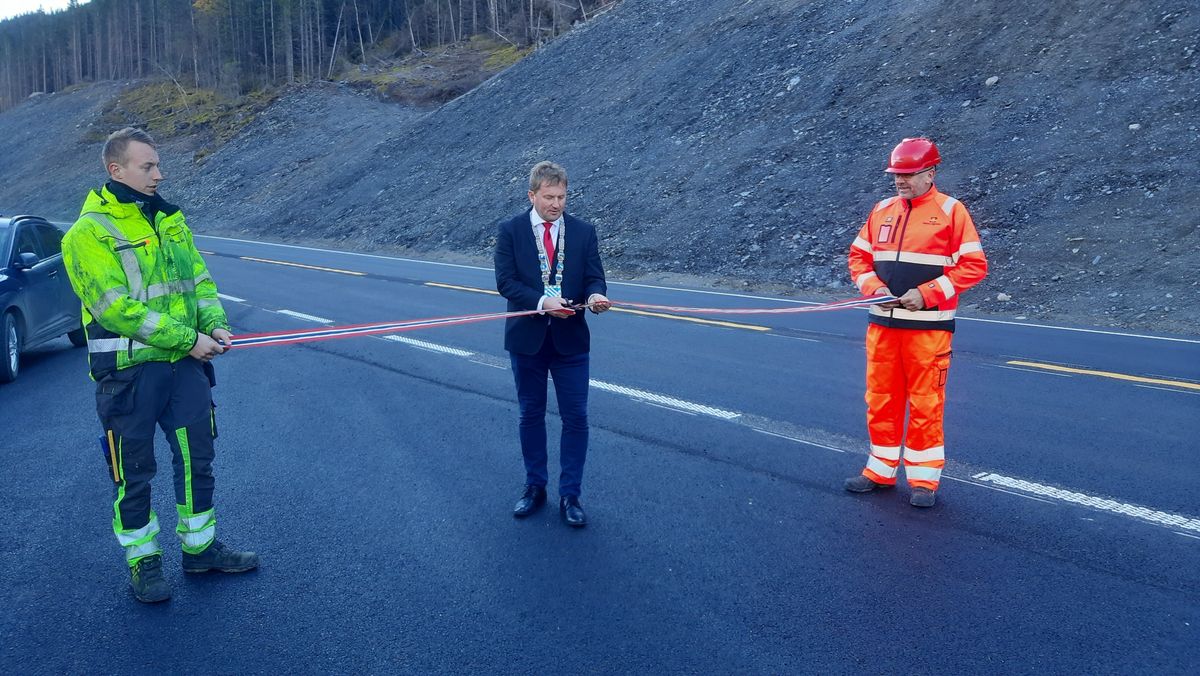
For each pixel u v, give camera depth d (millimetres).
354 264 19594
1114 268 11945
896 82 18578
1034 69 16656
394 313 11930
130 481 3865
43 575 4176
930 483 4805
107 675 3312
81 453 6070
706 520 4672
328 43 72438
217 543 4184
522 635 3543
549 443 6055
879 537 4426
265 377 8094
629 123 24125
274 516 4812
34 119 69250
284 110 46344
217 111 53562
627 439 6059
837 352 8852
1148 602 3727
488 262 20000
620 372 8016
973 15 19109
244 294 14188
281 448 5996
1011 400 6930
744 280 14930
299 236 28688
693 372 7996
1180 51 15258
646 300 12961
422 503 4977
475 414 6758
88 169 51250
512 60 54250
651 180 20266
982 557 4176
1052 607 3697
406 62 61688
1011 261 12859
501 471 5492
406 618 3697
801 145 18375
